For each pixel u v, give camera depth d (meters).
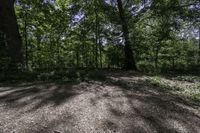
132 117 5.54
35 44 28.31
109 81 11.03
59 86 8.81
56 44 28.41
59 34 27.70
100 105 6.27
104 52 27.17
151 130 4.98
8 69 12.66
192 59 32.62
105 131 4.75
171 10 22.25
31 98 6.84
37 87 8.57
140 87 10.00
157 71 20.64
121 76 14.58
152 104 6.62
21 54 15.01
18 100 6.64
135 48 24.19
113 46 26.41
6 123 4.93
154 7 22.44
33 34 27.23
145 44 24.42
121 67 25.92
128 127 5.00
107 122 5.16
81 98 6.91
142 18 23.33
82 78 11.10
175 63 31.06
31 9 24.69
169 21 23.47
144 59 27.92
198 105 7.77
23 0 23.69
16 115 5.41
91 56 29.52
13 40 14.74
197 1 22.89
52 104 6.23
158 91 9.49
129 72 18.56
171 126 5.30
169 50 30.80
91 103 6.43
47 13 25.52
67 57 29.39
